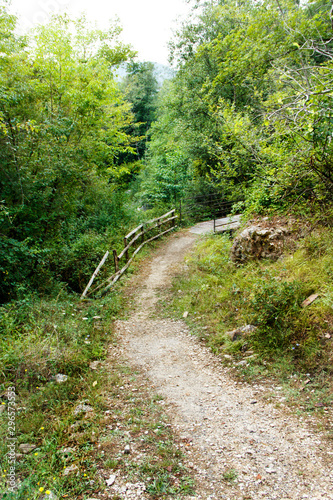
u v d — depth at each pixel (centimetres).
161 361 460
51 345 443
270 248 617
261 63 898
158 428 319
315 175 545
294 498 229
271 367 400
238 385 385
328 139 468
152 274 865
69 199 858
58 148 784
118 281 799
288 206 642
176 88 1582
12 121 679
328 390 339
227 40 1026
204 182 1519
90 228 1087
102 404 355
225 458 275
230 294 590
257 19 823
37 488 240
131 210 1409
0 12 760
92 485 248
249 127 768
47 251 687
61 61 958
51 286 691
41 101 881
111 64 1358
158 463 271
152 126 2478
